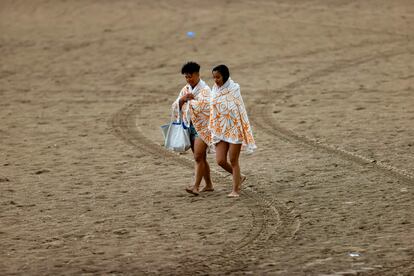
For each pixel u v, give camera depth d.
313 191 32.28
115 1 98.38
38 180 35.31
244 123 31.11
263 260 24.98
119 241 27.14
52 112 51.03
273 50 70.00
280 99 52.62
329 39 73.50
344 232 27.30
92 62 68.12
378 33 75.19
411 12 84.38
